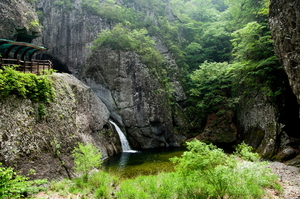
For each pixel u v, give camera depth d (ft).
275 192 29.76
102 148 60.85
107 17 101.86
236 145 75.00
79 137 44.14
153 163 52.13
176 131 88.17
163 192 25.91
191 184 25.02
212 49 106.93
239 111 79.92
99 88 84.69
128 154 65.77
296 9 37.88
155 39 106.83
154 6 121.80
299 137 57.26
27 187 25.29
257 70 63.05
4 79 30.42
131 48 86.43
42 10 103.40
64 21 101.04
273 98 60.59
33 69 45.93
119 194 27.86
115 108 81.87
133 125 80.18
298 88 40.11
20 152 29.04
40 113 35.04
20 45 41.16
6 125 28.73
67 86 48.29
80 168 32.37
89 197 27.40
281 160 50.80
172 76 99.81
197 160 23.58
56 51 99.66
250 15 78.89
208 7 139.54
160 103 83.30
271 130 58.03
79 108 57.00
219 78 83.30
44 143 33.22
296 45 38.91
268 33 66.18
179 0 141.49
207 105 89.71
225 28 105.70
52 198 25.31
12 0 59.93
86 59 93.56
